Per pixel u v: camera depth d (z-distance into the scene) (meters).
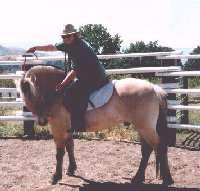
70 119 6.59
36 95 6.30
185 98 9.96
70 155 7.11
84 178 6.95
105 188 6.45
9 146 9.34
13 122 12.34
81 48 6.28
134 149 8.84
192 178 6.84
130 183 6.63
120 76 15.99
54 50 7.07
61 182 6.76
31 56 10.62
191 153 8.44
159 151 6.17
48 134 10.33
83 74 6.36
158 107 6.25
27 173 7.29
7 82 20.33
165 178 6.24
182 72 9.12
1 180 6.91
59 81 6.62
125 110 6.25
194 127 8.90
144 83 6.32
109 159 8.09
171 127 9.11
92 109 6.36
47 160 8.11
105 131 10.21
